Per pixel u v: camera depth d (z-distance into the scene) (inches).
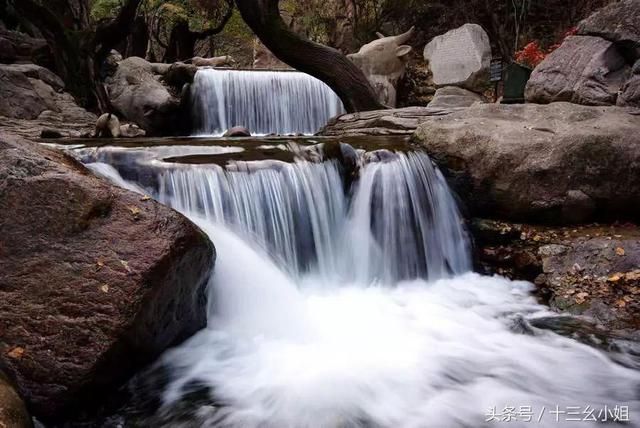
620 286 184.9
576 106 250.2
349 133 340.2
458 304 194.2
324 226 207.9
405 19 644.7
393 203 219.1
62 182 121.3
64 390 110.4
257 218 188.7
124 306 113.0
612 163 217.9
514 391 133.0
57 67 416.8
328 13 732.0
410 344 158.9
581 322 174.7
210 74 439.8
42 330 112.1
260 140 254.4
